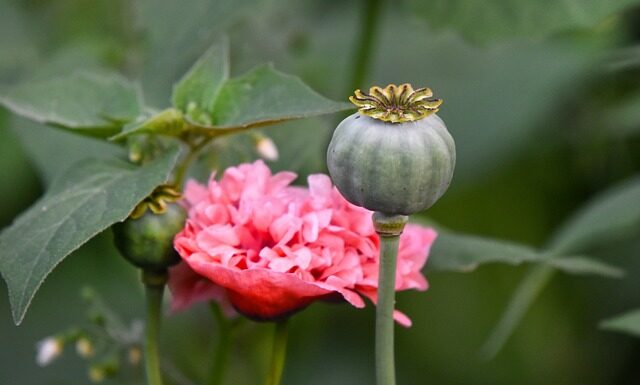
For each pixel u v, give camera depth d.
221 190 0.69
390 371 0.65
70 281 1.02
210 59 0.72
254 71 0.71
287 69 1.02
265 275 0.66
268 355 0.93
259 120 0.69
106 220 0.66
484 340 1.05
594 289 1.04
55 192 0.69
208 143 0.72
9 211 1.03
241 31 1.00
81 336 0.79
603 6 0.94
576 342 1.05
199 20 0.92
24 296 0.65
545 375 1.05
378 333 0.65
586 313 1.05
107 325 0.79
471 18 0.95
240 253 0.67
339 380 1.04
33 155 0.84
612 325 0.78
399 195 0.62
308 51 1.05
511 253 0.76
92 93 0.74
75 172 0.69
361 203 0.62
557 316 1.05
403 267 0.69
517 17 0.95
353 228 0.68
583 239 0.88
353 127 0.62
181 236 0.68
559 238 0.89
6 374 1.00
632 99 1.04
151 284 0.70
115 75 0.78
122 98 0.74
